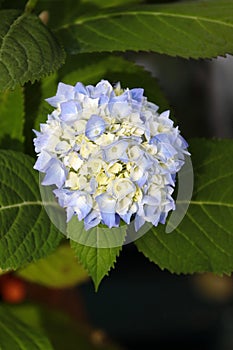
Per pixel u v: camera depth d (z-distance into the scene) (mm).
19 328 1161
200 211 1067
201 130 1827
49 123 916
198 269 1040
